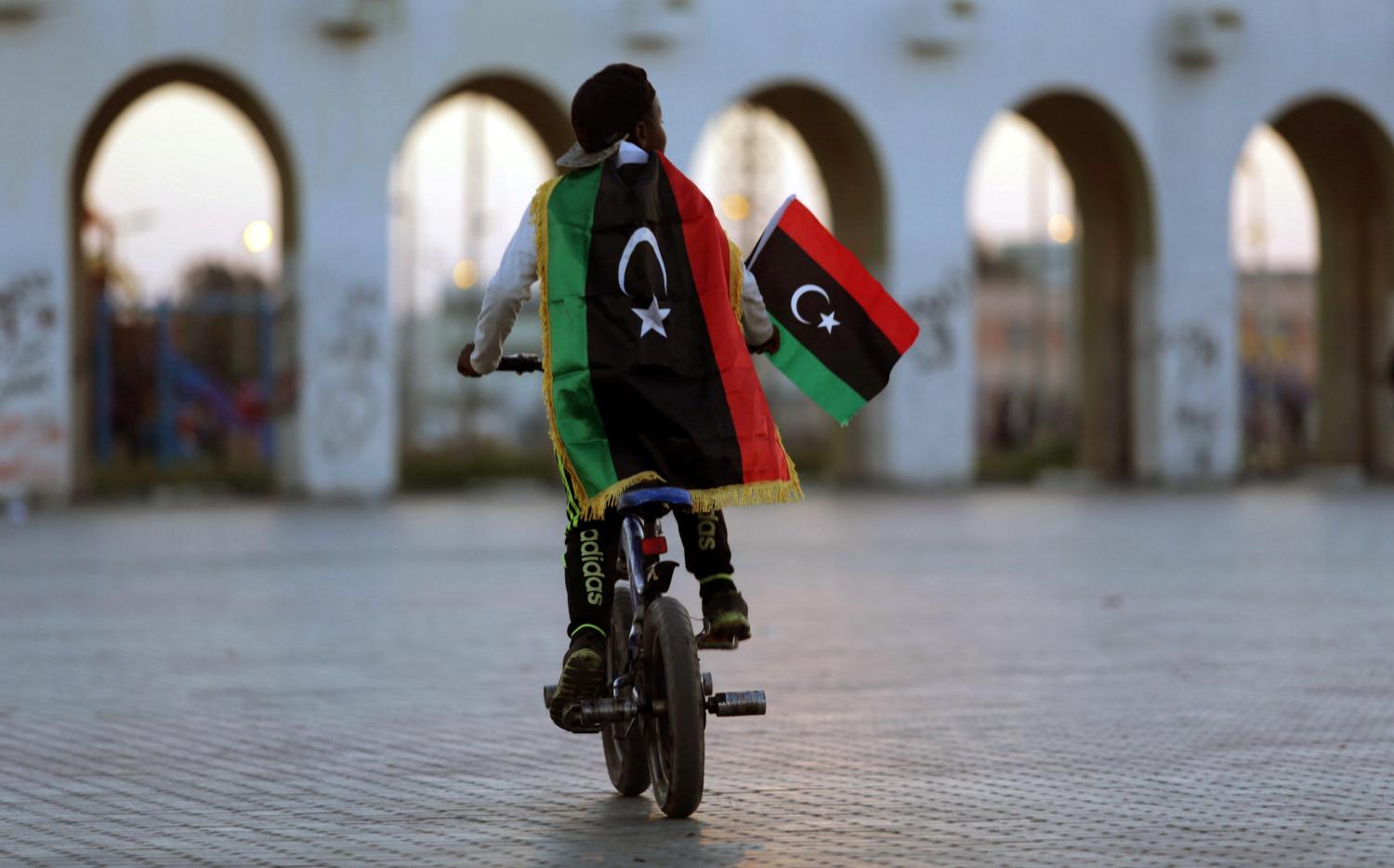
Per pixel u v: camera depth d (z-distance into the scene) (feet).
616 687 19.52
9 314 84.74
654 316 18.70
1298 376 162.20
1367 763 22.29
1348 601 42.34
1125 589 45.70
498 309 19.03
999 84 100.63
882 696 28.35
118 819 19.80
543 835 18.79
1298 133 115.14
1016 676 30.53
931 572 50.96
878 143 98.63
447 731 25.66
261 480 100.78
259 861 17.63
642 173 19.04
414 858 17.72
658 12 93.61
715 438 18.60
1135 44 102.83
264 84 88.38
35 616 41.24
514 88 97.04
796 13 96.89
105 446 100.17
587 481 18.56
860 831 18.71
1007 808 19.81
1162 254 103.71
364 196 90.43
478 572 52.08
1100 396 110.52
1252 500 89.45
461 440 180.65
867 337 20.03
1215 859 17.21
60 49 85.15
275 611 42.06
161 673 31.96
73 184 96.43
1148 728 25.14
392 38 90.38
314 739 25.09
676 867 17.19
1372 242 114.21
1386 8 107.04
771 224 20.06
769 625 37.99
